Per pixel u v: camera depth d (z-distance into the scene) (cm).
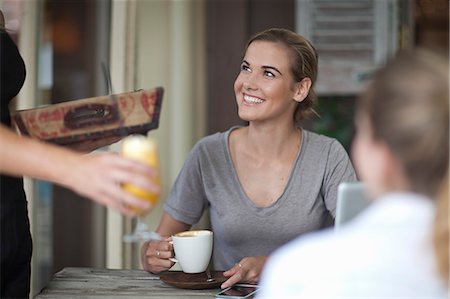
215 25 461
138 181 153
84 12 484
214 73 464
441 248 124
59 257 493
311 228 262
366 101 129
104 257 494
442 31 546
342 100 463
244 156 266
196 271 227
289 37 260
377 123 125
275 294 134
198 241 225
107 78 237
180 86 457
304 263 133
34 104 380
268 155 263
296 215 261
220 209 263
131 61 365
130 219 367
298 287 132
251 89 256
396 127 123
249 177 264
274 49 256
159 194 160
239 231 261
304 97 264
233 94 464
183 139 459
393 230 129
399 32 454
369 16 440
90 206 494
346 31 441
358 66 441
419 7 539
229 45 461
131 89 365
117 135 178
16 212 184
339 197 159
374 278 128
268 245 263
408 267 127
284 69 255
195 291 222
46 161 155
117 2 360
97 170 154
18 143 156
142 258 254
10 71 182
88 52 486
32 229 358
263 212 260
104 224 494
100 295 218
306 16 442
